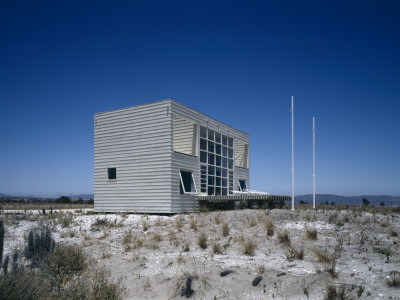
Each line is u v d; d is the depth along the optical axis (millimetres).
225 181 23734
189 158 19031
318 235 9688
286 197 22781
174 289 6035
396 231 9922
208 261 7500
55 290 5777
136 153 18344
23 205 33875
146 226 12617
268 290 5785
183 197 18031
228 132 24266
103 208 19156
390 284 5590
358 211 14703
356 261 7047
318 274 6168
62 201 45500
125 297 5852
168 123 17438
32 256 7426
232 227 11547
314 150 20547
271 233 9977
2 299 4711
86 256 8133
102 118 19781
